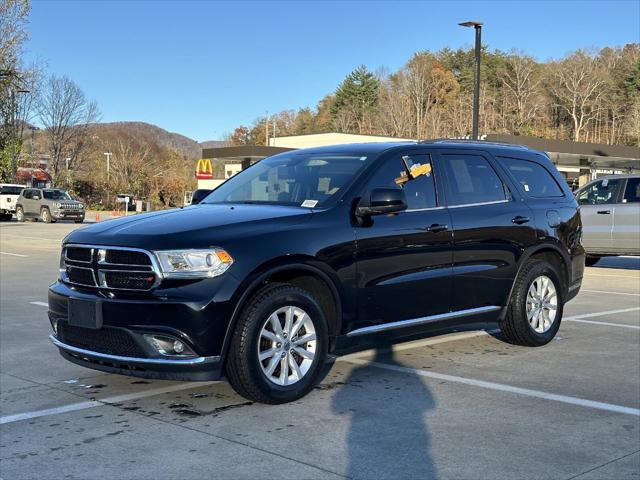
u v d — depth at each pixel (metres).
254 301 4.87
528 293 6.96
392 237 5.66
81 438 4.38
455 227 6.20
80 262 5.03
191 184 73.12
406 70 109.19
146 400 5.23
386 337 5.81
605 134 110.19
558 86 111.75
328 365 6.29
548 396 5.34
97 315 4.80
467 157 6.71
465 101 102.06
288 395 5.05
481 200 6.62
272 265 4.91
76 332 5.03
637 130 98.62
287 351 5.05
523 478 3.77
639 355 6.79
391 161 5.96
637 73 110.88
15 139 52.75
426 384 5.66
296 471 3.85
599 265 16.52
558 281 7.25
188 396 5.33
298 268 5.05
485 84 107.31
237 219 5.11
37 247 20.41
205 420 4.73
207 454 4.10
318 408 5.00
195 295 4.62
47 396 5.34
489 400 5.22
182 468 3.89
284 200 5.80
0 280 13.02
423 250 5.91
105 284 4.87
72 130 64.50
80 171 68.50
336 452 4.13
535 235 7.00
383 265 5.60
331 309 5.38
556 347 7.14
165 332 4.60
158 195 70.00
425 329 6.11
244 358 4.80
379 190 5.43
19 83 46.31
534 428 4.59
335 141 49.19
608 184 14.94
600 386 5.63
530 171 7.38
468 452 4.14
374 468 3.89
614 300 10.73
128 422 4.70
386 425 4.63
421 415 4.84
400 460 4.02
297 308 5.09
